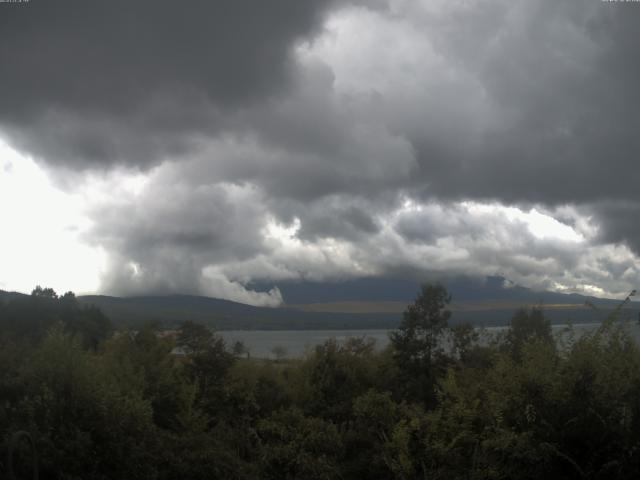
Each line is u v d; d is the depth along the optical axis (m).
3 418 8.25
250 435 12.57
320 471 10.54
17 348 12.62
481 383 10.21
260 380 17.00
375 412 11.80
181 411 13.20
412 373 15.96
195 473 9.84
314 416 15.03
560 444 7.75
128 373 13.09
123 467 8.83
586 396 7.80
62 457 7.96
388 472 10.52
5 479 7.45
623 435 7.45
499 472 8.40
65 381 9.30
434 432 9.78
